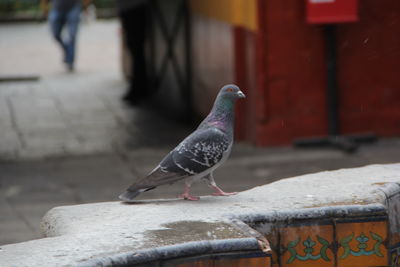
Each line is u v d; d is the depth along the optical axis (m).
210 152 4.83
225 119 4.96
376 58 13.09
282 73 12.83
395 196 4.62
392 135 13.35
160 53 17.94
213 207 4.50
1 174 11.91
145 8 18.28
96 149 13.71
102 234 3.95
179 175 4.81
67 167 12.31
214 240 3.79
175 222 4.14
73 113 17.23
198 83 15.55
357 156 12.28
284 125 12.97
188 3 15.90
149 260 3.62
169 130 15.40
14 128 15.78
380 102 13.24
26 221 9.34
